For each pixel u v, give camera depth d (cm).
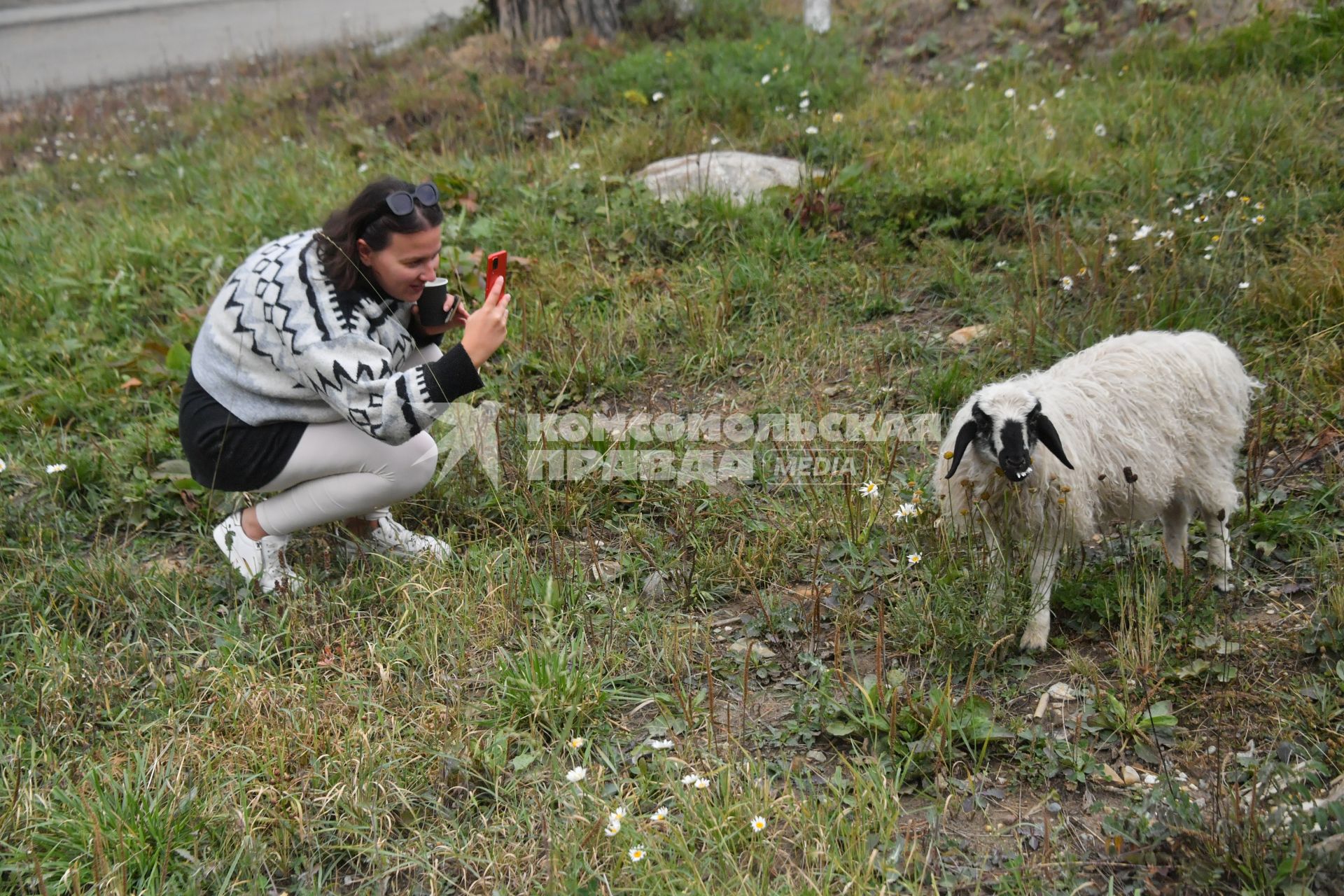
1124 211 596
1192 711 328
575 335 548
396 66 1025
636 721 342
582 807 300
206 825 299
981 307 552
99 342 587
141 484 462
